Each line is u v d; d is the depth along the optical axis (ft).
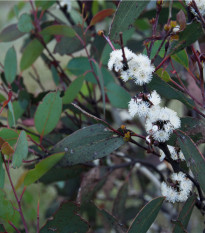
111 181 2.19
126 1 1.37
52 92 1.49
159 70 1.27
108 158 2.24
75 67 1.93
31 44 1.81
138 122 2.37
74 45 1.94
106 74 1.89
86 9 2.09
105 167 1.89
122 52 1.06
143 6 1.44
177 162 1.25
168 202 1.32
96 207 1.54
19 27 1.81
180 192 1.21
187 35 1.16
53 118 1.51
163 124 1.12
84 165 1.88
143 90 1.14
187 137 1.20
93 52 1.99
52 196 2.66
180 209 1.34
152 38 1.18
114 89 1.84
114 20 1.39
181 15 1.15
